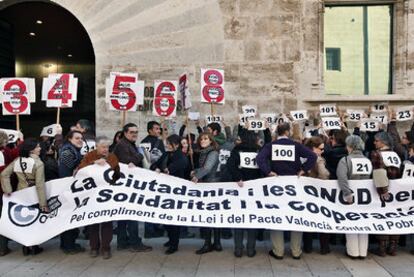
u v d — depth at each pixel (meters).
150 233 6.66
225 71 9.22
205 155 5.86
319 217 5.29
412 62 8.91
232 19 9.24
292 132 7.61
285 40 9.16
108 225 5.51
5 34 11.16
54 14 12.31
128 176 5.70
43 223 5.51
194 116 8.69
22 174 5.57
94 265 5.25
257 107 9.17
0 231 5.42
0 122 10.65
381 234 5.44
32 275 4.89
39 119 15.97
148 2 9.34
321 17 9.13
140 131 9.24
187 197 5.53
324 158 6.14
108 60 9.34
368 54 9.39
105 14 9.39
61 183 5.63
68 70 16.11
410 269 5.05
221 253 5.77
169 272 4.98
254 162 5.70
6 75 11.17
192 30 9.27
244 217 5.24
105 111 9.30
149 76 9.29
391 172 5.62
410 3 8.92
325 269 5.07
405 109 7.86
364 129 7.51
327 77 9.40
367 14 9.39
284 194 5.48
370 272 4.95
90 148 6.56
